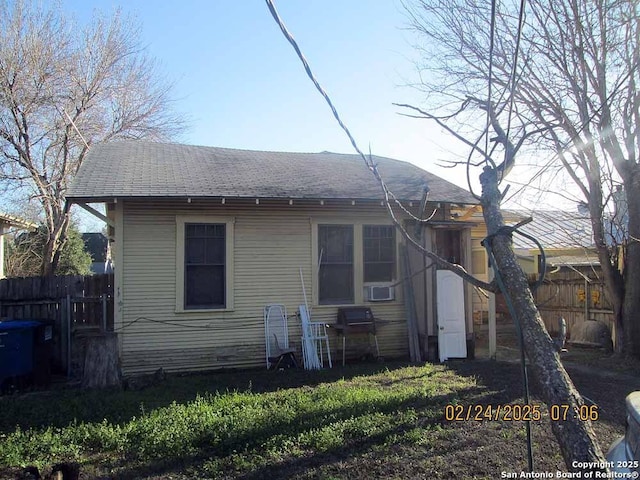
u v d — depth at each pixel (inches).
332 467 173.2
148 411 242.1
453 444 192.5
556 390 88.6
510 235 108.2
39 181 633.6
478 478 164.1
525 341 96.0
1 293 369.7
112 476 172.2
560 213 473.7
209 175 396.2
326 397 257.6
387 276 416.2
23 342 317.1
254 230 381.1
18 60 624.4
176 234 362.0
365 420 215.0
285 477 166.9
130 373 348.2
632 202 379.2
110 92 710.5
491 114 127.7
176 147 486.6
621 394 276.2
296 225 391.5
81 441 204.4
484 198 114.7
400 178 458.9
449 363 374.0
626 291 386.6
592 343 438.6
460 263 407.8
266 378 324.8
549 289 516.4
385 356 408.5
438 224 390.0
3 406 256.5
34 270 812.6
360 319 385.7
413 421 216.7
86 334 340.2
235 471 172.9
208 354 365.7
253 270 379.6
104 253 1341.0
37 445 196.1
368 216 410.0
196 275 370.3
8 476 164.4
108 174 373.7
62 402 263.6
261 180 397.1
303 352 372.2
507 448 188.2
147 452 189.8
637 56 339.3
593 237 403.2
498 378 311.6
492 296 397.1
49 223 656.4
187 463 180.9
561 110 342.6
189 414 229.8
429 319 392.2
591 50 356.2
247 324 375.9
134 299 352.5
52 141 670.5
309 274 393.1
